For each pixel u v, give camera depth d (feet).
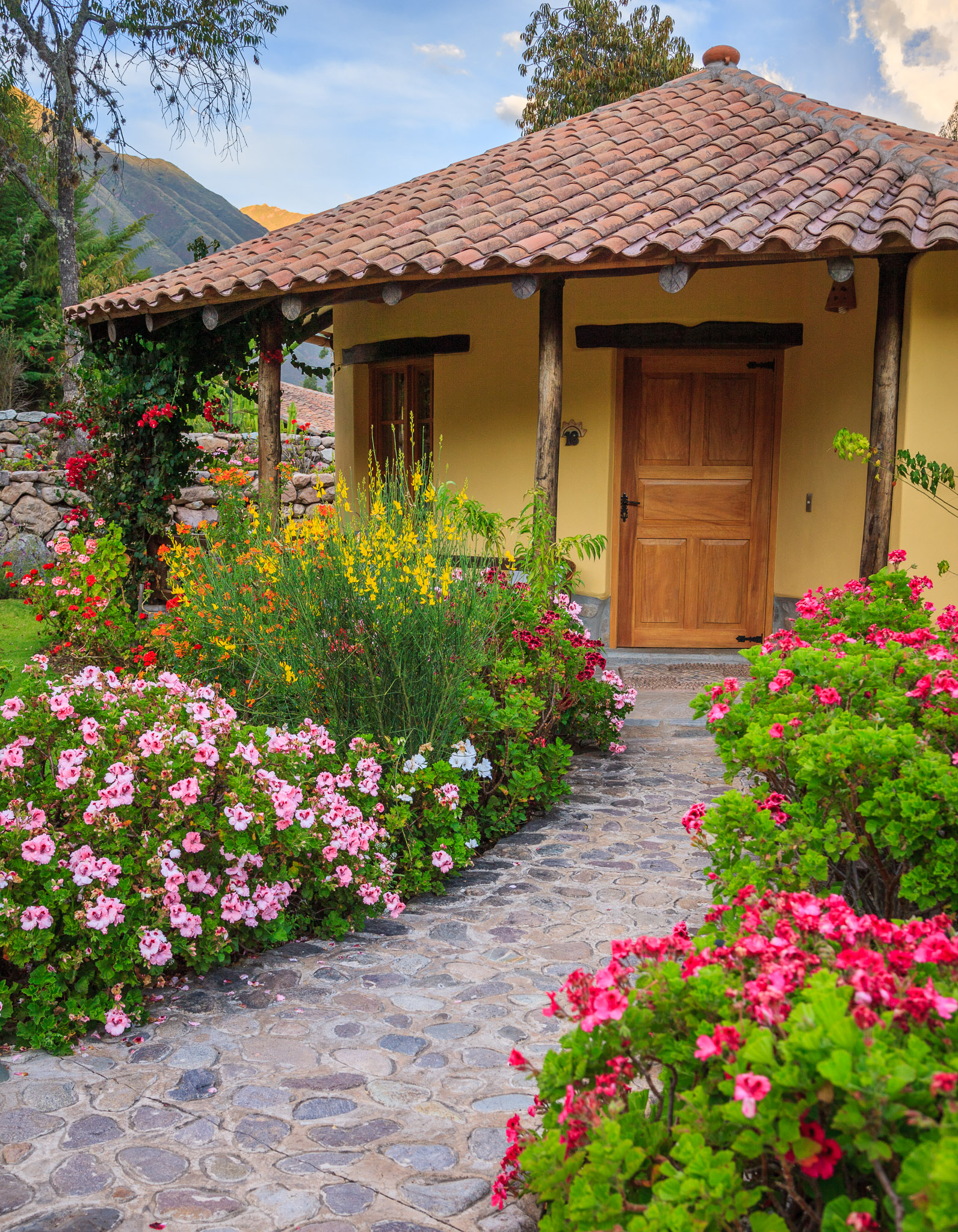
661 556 26.61
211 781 11.18
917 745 8.54
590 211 21.95
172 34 53.93
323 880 12.05
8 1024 9.75
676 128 27.12
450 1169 7.43
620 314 25.44
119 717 11.59
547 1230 5.45
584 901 13.02
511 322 26.86
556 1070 5.80
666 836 15.53
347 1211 6.91
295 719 15.74
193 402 31.17
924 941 5.49
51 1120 8.04
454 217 23.52
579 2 74.13
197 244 32.09
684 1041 5.57
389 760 14.15
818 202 20.52
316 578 15.75
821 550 24.89
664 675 24.47
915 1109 4.43
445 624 15.37
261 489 26.25
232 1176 7.31
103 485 32.27
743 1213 4.65
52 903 9.62
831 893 9.46
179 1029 9.72
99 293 69.31
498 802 15.97
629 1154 5.02
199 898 11.00
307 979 10.88
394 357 29.63
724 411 26.30
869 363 22.98
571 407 26.09
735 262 20.04
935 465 19.99
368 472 31.73
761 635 26.86
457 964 11.21
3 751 10.44
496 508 27.50
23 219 67.15
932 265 21.54
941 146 25.32
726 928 6.96
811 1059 4.46
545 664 17.75
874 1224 4.36
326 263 22.50
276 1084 8.66
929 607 15.21
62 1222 6.74
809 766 8.11
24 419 43.24
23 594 35.17
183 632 19.31
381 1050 9.29
